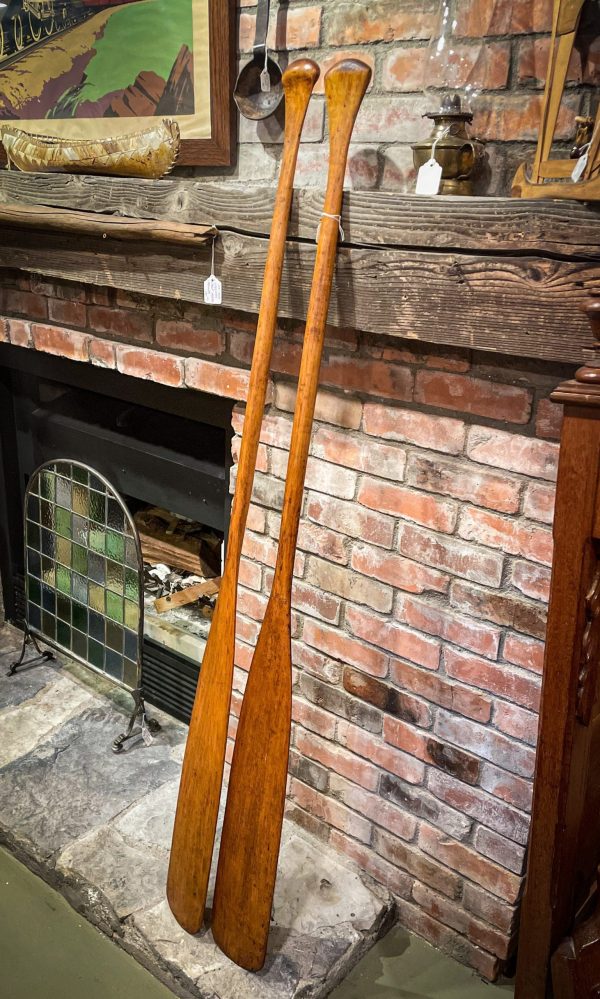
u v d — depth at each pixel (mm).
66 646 2137
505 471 1248
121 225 1468
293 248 1295
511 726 1342
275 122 1500
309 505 1516
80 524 1966
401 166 1374
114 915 1526
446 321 1156
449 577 1351
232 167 1602
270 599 1329
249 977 1413
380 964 1513
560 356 1062
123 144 1467
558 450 1176
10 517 2336
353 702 1557
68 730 2000
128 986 1467
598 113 954
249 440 1335
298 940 1479
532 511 1228
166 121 1396
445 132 1172
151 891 1567
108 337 1785
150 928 1491
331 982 1437
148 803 1774
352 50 1373
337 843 1668
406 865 1556
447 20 1213
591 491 1024
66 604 2092
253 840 1365
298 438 1264
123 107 1668
